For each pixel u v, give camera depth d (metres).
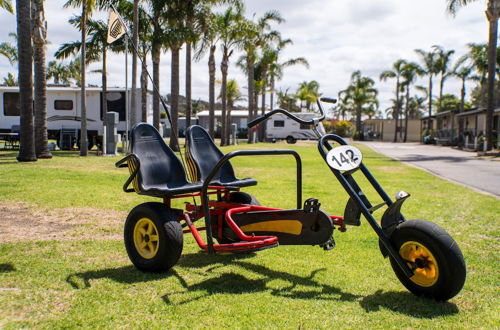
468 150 28.27
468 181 11.35
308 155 20.92
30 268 3.81
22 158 14.07
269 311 2.98
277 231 3.79
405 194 3.12
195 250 4.53
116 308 3.00
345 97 57.81
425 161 18.66
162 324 2.77
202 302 3.12
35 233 5.08
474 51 32.66
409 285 3.24
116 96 23.12
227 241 4.39
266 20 32.50
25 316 2.86
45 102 15.37
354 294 3.31
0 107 23.22
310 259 4.20
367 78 57.22
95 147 23.86
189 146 4.71
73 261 4.06
